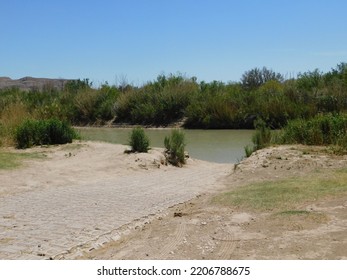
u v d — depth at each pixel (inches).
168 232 250.7
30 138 633.6
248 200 303.0
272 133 650.2
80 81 1721.2
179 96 1301.7
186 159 616.1
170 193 364.2
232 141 867.4
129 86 1545.3
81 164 506.6
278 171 424.8
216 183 414.9
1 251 221.8
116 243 238.7
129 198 342.6
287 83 1304.1
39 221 274.5
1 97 1242.0
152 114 1294.3
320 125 568.4
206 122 1168.2
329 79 1249.4
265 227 242.5
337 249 200.7
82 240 238.4
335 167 416.5
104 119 1384.1
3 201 331.9
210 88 1390.3
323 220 245.0
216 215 275.7
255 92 1243.8
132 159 532.4
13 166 467.8
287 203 287.7
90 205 317.4
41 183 403.9
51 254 217.8
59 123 666.8
